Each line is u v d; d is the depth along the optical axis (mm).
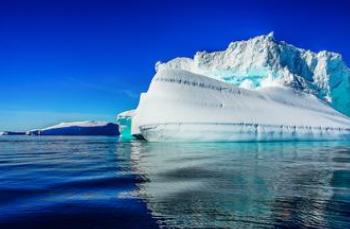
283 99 84562
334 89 112000
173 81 65625
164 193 15570
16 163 28438
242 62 111562
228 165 25562
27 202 14062
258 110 71875
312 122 77562
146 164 26516
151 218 11711
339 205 13266
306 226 10781
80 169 23875
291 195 15047
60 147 54219
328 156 33531
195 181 18547
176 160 29312
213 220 11438
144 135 62031
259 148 45500
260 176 20234
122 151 41156
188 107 62250
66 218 11836
